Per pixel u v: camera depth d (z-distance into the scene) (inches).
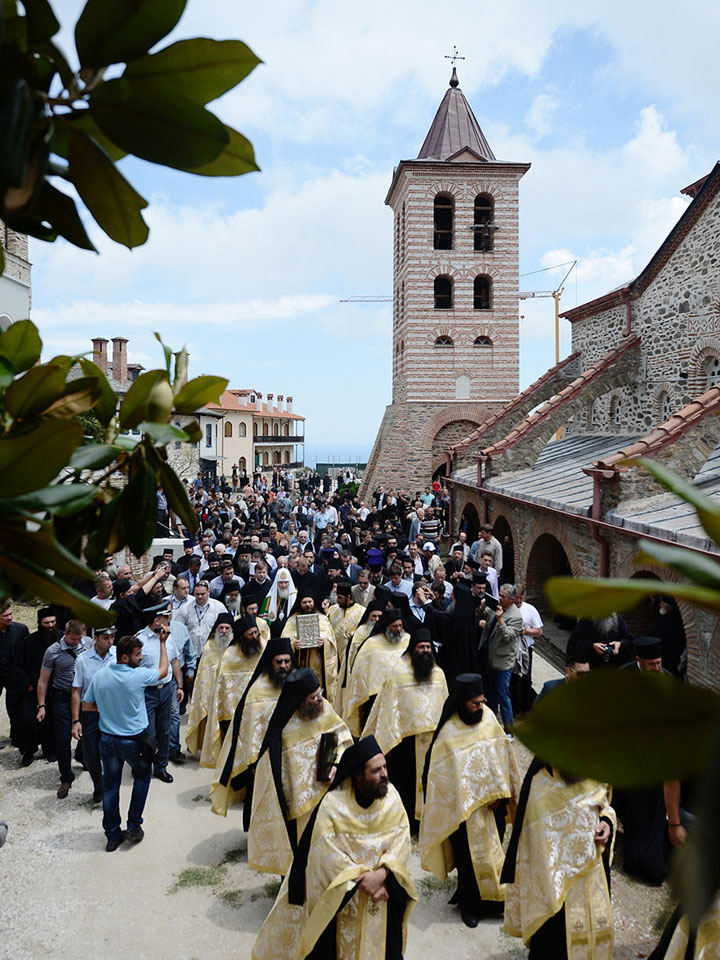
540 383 871.1
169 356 48.3
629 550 419.5
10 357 47.0
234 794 300.4
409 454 1255.5
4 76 26.8
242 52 29.8
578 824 204.7
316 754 253.4
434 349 1255.5
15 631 379.2
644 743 17.4
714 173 536.7
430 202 1242.0
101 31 28.6
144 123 30.7
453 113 1320.1
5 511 30.5
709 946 157.9
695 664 349.4
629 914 246.5
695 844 14.4
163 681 349.1
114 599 413.1
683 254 601.9
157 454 46.0
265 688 296.7
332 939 187.3
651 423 661.9
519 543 645.9
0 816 317.1
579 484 574.9
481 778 242.4
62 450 31.0
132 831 296.4
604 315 775.1
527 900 209.5
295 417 3405.5
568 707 17.7
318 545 768.3
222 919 249.0
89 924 245.8
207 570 532.7
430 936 239.3
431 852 248.8
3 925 244.5
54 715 337.1
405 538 768.3
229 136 31.6
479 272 1253.7
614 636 308.5
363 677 336.5
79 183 32.8
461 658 385.4
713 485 426.6
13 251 703.7
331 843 188.7
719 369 561.9
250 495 1278.3
